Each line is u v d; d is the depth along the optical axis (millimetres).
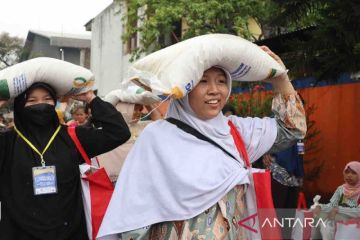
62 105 3949
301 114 2855
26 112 3133
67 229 3061
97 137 3217
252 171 2695
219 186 2506
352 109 8750
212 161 2555
